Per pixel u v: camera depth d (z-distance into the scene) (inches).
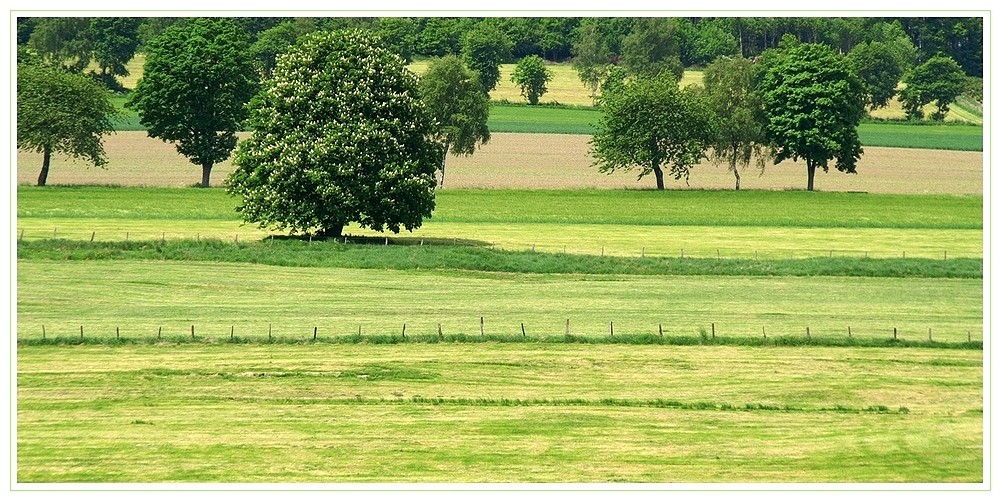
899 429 3932.1
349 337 4975.4
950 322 5438.0
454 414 4067.4
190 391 4264.3
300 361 4650.6
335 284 6309.1
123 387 4288.9
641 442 3801.7
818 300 5974.4
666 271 6752.0
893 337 5064.0
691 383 4426.7
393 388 4335.6
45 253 6796.3
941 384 4416.8
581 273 6742.1
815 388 4370.1
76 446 3695.9
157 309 5600.4
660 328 5039.4
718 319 5477.4
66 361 4596.5
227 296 5944.9
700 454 3688.5
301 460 3604.8
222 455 3629.4
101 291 5984.3
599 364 4662.9
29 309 5536.4
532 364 4653.1
